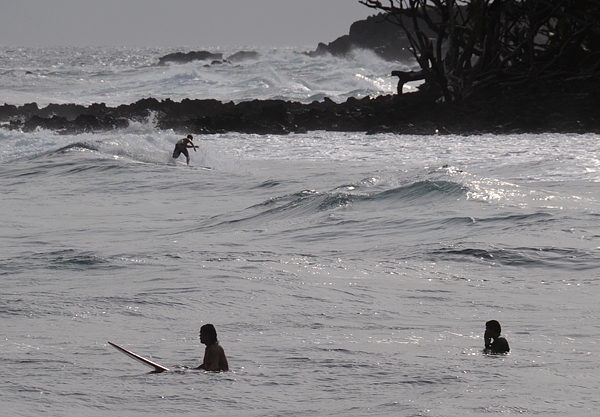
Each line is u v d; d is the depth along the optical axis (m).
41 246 51.72
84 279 39.38
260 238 52.62
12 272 41.88
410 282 37.94
